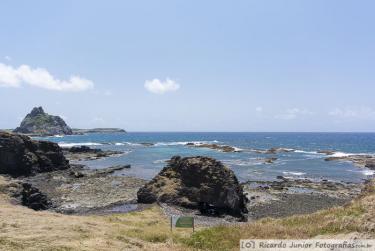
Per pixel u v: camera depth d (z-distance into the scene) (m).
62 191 75.12
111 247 23.53
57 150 106.75
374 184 36.38
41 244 22.41
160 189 63.66
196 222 51.25
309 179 94.56
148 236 29.95
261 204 65.56
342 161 132.50
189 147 194.25
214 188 59.44
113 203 63.97
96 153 151.50
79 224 29.94
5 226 26.61
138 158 138.88
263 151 168.00
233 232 29.36
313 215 32.72
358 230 24.48
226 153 159.50
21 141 96.38
